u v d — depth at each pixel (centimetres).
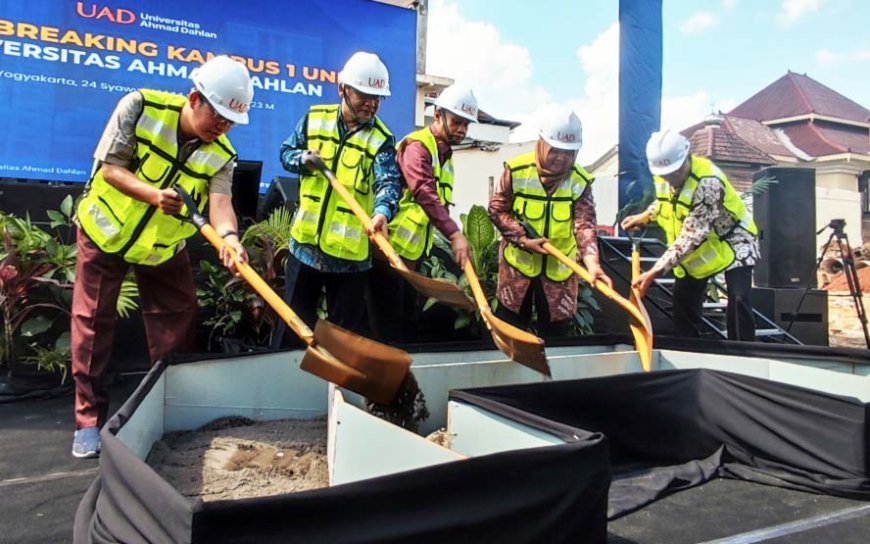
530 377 313
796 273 612
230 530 131
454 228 317
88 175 511
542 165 359
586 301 478
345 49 598
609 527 223
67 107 504
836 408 255
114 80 519
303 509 137
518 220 373
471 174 1366
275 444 254
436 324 453
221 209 272
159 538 137
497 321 290
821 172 2306
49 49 497
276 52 573
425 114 1139
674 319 443
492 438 218
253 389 284
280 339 328
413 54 625
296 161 315
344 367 220
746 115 2845
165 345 294
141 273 288
